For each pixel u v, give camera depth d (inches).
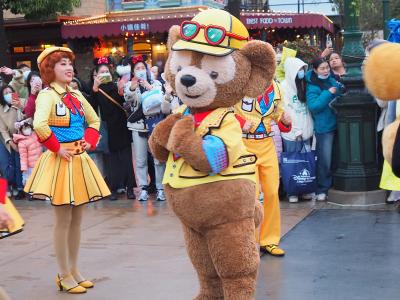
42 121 179.9
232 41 142.3
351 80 290.4
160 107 314.2
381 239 232.7
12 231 130.6
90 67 737.0
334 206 293.9
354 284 185.3
